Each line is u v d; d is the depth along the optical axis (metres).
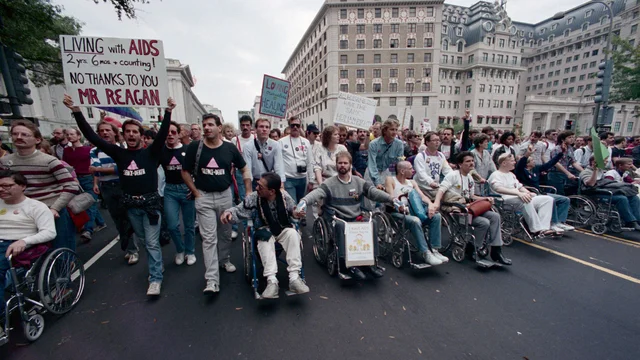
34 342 2.40
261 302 2.96
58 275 2.77
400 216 3.67
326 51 42.84
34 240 2.52
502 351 2.25
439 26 40.09
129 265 3.85
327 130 5.18
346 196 3.62
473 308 2.83
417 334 2.46
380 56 41.25
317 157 5.39
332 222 3.45
